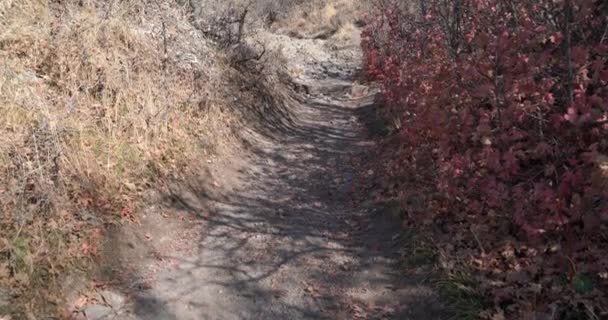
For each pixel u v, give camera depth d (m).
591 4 4.45
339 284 4.71
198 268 4.83
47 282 4.00
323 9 24.80
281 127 9.87
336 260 5.09
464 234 4.95
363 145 8.98
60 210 4.55
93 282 4.28
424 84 7.14
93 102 5.90
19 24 6.03
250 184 6.91
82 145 5.16
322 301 4.48
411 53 9.45
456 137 5.70
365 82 14.00
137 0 8.05
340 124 10.77
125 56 6.64
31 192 4.45
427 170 6.26
